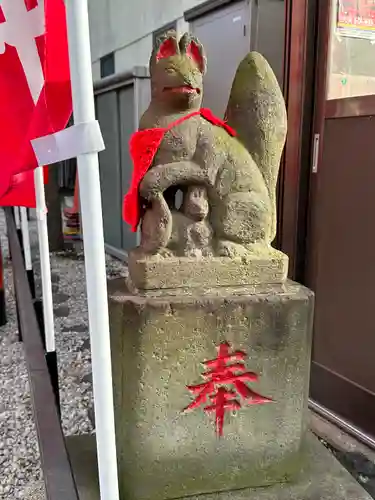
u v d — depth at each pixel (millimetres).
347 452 1915
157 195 1287
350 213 2023
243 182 1340
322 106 2090
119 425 1324
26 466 1850
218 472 1382
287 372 1370
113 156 4672
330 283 2152
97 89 4715
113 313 1270
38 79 1085
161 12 3516
